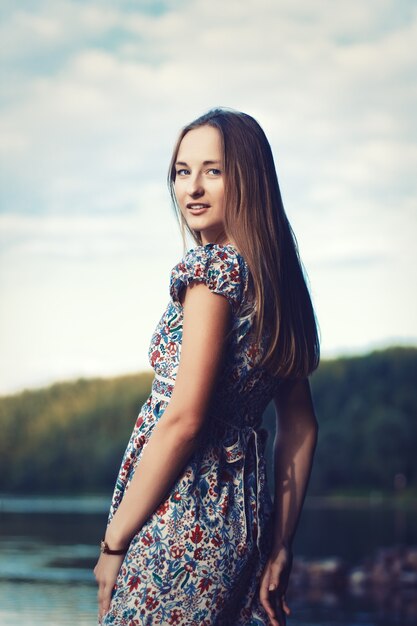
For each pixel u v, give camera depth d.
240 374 2.31
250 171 2.38
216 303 2.23
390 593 12.42
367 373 53.97
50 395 52.00
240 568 2.28
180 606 2.20
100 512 34.88
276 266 2.36
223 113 2.46
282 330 2.36
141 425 2.30
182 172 2.45
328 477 52.34
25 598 11.30
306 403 2.62
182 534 2.22
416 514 35.22
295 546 19.86
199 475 2.27
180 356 2.24
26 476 50.94
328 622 9.67
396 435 52.12
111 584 2.24
